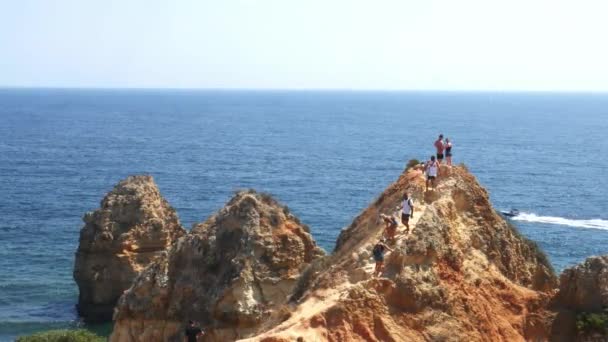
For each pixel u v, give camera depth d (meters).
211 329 59.50
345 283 38.22
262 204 65.44
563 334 40.81
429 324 36.44
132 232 87.00
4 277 101.12
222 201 162.25
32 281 99.62
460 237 42.38
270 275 61.53
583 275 41.69
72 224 136.50
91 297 86.69
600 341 39.91
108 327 83.88
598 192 178.38
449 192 44.53
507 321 40.06
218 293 60.19
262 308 60.12
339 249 46.47
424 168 48.03
